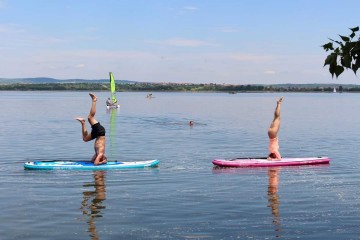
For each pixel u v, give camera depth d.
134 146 39.06
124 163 27.55
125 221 16.53
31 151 35.12
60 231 15.38
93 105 27.47
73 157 32.38
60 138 44.59
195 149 37.16
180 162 30.09
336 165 28.88
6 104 136.50
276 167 28.08
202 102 169.62
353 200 19.66
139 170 26.78
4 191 21.12
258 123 66.81
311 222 16.47
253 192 21.22
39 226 15.90
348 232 15.38
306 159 29.19
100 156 27.34
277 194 20.81
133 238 14.76
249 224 16.23
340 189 21.88
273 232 15.38
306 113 95.06
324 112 99.19
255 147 38.62
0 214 17.31
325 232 15.39
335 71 7.00
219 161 28.33
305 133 50.84
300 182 23.53
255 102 170.62
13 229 15.55
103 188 21.91
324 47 7.03
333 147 38.47
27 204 18.81
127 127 59.75
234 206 18.67
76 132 50.78
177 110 108.75
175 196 20.36
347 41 6.87
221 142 42.22
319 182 23.52
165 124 65.12
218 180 23.98
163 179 24.20
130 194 20.69
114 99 116.38
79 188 21.86
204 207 18.47
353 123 66.50
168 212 17.73
